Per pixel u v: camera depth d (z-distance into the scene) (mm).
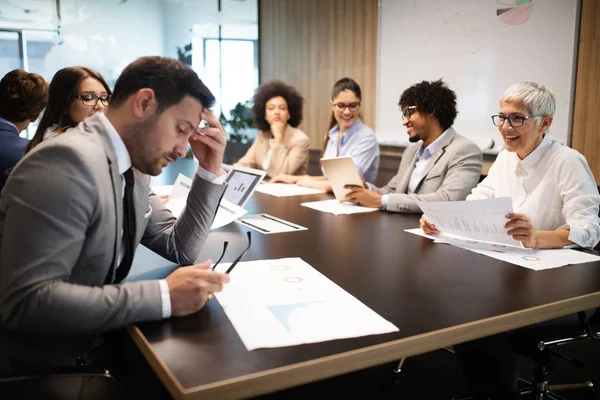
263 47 5605
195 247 1329
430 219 1648
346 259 1385
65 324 854
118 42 5184
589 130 2754
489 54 3209
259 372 755
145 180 1169
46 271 858
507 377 1535
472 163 2258
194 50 5523
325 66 4645
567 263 1344
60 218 873
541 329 1493
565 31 2797
